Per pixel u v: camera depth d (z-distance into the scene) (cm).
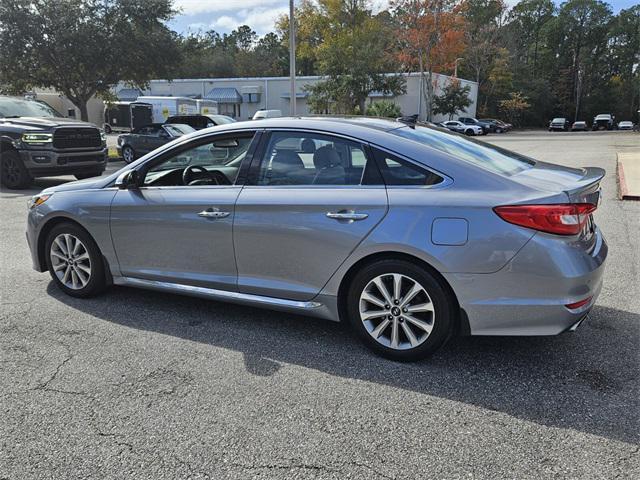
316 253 341
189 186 392
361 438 256
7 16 1702
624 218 767
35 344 362
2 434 261
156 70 2012
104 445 252
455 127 4450
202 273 387
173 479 229
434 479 227
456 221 303
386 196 321
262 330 386
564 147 2483
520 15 8494
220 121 2061
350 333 380
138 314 416
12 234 700
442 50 4134
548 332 299
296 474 231
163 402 289
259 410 281
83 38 1795
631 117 8012
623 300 438
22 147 1097
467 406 284
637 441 252
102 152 1214
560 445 250
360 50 3759
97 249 432
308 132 354
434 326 319
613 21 8006
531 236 292
